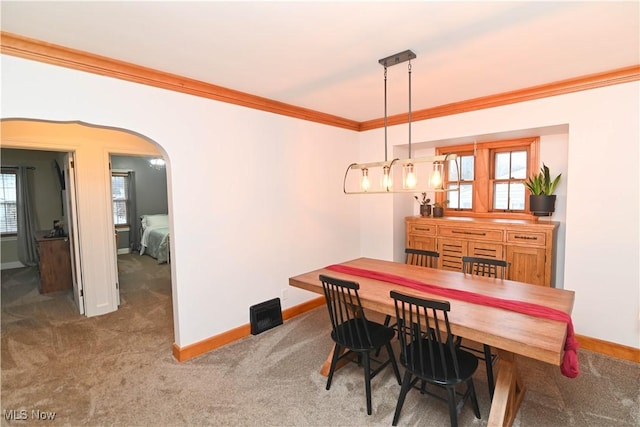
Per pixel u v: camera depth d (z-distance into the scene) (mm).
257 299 3309
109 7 1587
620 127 2564
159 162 7559
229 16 1692
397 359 2738
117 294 4004
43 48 1974
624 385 2301
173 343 2959
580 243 2775
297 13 1673
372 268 2861
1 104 1880
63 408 2131
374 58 2242
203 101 2803
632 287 2580
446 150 4277
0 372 2566
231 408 2131
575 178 2773
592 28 1860
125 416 2057
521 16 1728
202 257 2846
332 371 2316
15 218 6383
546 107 2900
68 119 2115
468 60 2301
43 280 4625
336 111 3717
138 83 2420
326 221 4023
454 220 3727
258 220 3279
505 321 1700
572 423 1946
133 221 7691
